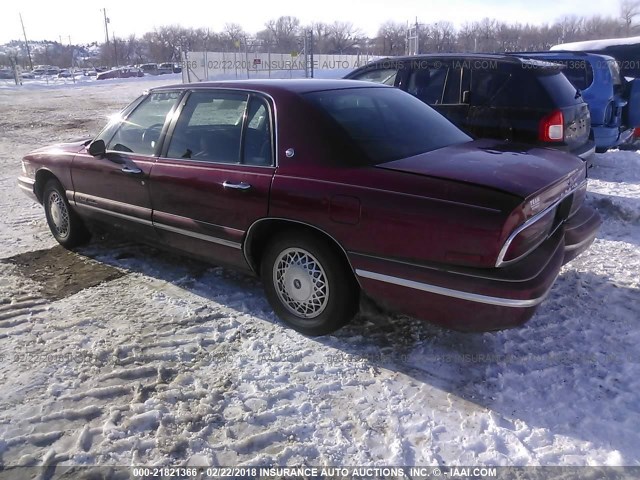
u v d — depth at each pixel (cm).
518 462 252
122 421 280
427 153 342
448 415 282
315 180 324
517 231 274
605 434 267
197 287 432
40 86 3828
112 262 485
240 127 371
